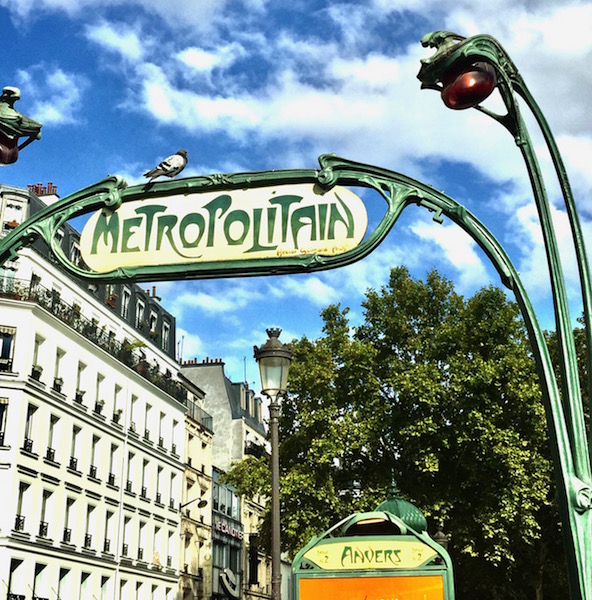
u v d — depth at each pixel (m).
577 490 3.92
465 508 30.94
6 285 44.44
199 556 64.19
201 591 63.50
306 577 10.18
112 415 52.66
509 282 4.28
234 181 4.46
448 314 33.81
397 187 4.34
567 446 4.02
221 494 69.44
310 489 30.20
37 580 43.75
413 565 10.09
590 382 4.14
